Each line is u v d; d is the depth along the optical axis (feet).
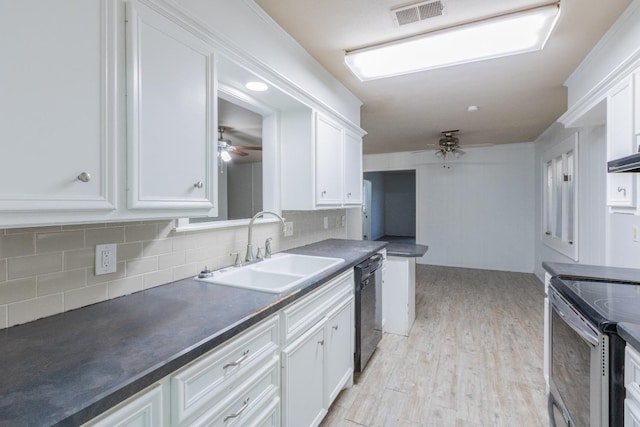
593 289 5.22
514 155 19.47
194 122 4.25
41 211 2.73
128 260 4.57
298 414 4.88
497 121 13.79
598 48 7.02
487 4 5.66
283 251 8.43
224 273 5.78
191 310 3.91
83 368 2.58
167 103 3.86
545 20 5.94
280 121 8.00
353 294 7.31
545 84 9.41
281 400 4.45
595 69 7.33
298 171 7.88
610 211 6.48
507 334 10.25
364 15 6.01
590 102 7.41
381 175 35.53
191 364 2.98
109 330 3.32
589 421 4.08
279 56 6.49
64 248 3.85
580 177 11.24
